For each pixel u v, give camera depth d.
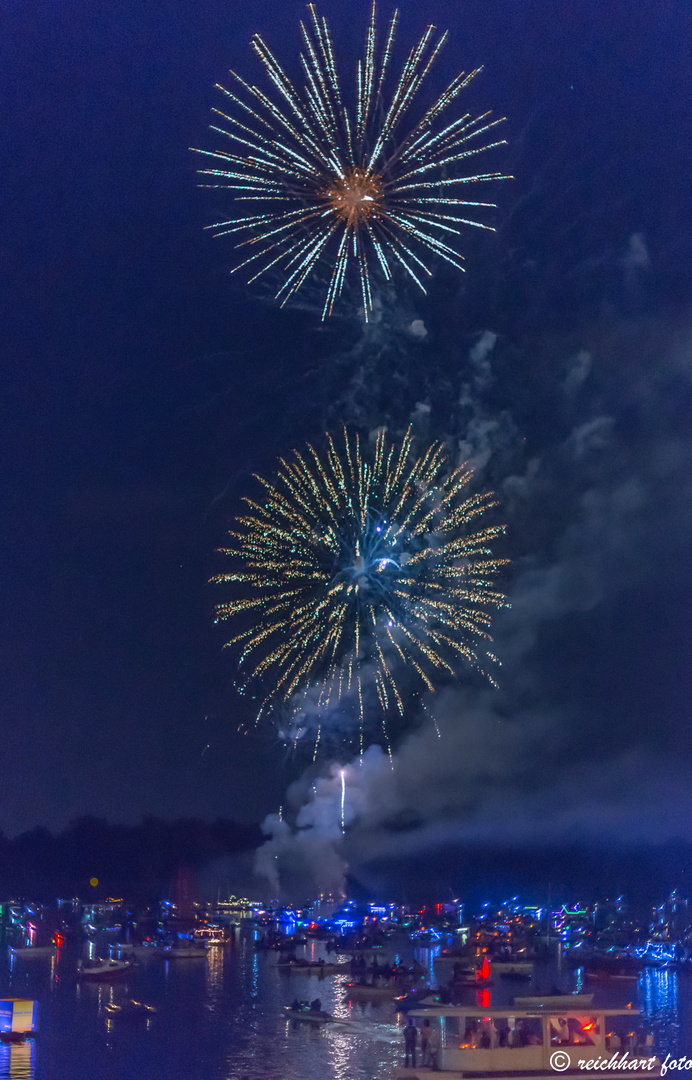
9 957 152.25
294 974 130.88
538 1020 54.44
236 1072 65.31
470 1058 52.88
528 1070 52.94
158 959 154.75
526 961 152.38
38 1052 67.56
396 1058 70.19
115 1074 63.38
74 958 151.38
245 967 141.00
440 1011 54.09
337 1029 82.94
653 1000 104.75
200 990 111.44
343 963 136.88
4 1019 68.44
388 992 106.81
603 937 185.00
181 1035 79.44
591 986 122.00
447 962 148.38
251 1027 83.69
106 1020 86.81
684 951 158.62
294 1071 65.62
